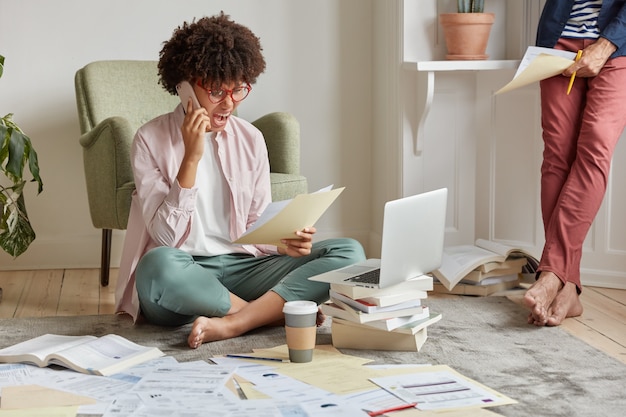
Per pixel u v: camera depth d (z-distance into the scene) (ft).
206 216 8.47
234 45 7.86
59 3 11.95
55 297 10.44
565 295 8.96
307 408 6.03
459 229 11.82
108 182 10.31
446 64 10.80
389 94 12.00
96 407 6.08
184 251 8.20
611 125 9.22
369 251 13.25
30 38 11.94
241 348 7.79
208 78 7.68
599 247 10.83
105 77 11.22
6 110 12.00
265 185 8.69
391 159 12.02
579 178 9.18
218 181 8.49
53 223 12.27
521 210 11.53
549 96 9.69
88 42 12.08
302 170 12.97
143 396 6.29
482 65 10.83
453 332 8.35
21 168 9.87
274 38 12.65
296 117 12.85
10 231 10.16
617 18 9.35
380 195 12.73
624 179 10.64
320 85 12.86
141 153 8.23
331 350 7.63
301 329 7.09
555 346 7.88
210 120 8.00
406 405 6.13
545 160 9.74
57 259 12.28
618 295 10.34
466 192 11.79
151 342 8.02
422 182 11.66
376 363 7.30
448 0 11.32
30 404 6.15
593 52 9.24
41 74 12.01
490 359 7.46
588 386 6.73
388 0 11.89
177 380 6.65
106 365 6.93
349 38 12.86
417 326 7.55
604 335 8.48
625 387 6.72
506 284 10.38
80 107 11.10
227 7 12.44
